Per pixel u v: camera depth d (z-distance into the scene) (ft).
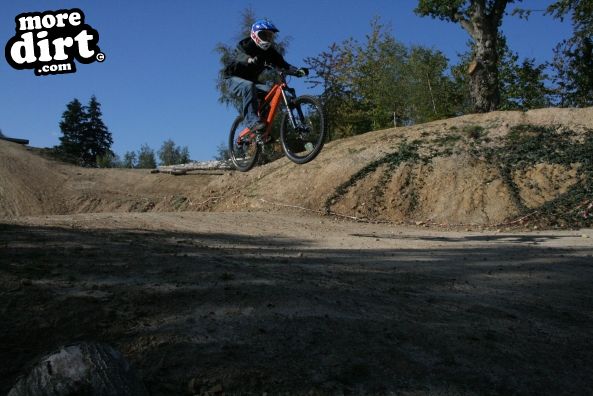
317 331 11.51
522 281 19.13
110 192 86.28
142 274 14.49
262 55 27.14
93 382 6.25
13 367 9.19
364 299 14.38
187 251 19.57
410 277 18.63
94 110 235.20
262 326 11.50
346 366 10.12
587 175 53.98
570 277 20.08
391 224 54.03
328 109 108.47
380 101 115.24
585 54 95.71
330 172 63.77
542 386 10.39
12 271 13.50
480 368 10.76
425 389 9.71
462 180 57.67
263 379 9.41
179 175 88.99
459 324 13.25
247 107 27.48
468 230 50.06
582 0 85.10
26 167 91.25
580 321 14.82
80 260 15.43
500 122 67.31
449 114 111.75
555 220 49.16
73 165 101.45
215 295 13.07
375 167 62.80
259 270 16.48
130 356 9.80
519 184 55.57
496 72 81.87
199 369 9.50
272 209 61.16
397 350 11.06
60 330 10.61
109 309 11.64
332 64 107.86
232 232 34.32
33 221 27.76
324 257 22.94
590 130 61.67
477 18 81.15
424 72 110.83
